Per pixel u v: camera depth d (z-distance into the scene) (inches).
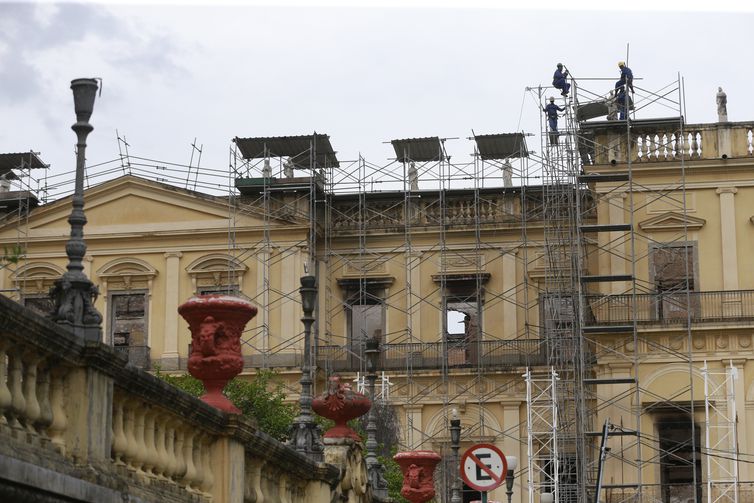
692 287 2468.0
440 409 2608.3
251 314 759.1
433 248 2706.7
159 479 657.6
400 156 2736.2
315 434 944.9
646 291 2471.7
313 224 2652.6
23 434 535.8
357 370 2642.7
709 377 2375.7
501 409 2591.0
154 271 2659.9
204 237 2662.4
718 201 2484.0
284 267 2642.7
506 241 2689.5
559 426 2470.5
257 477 797.9
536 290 2659.9
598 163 2496.3
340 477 973.8
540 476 2541.8
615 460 2375.7
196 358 746.8
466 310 2691.9
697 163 2477.9
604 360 2402.8
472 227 2687.0
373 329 2699.3
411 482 1273.4
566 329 2518.5
